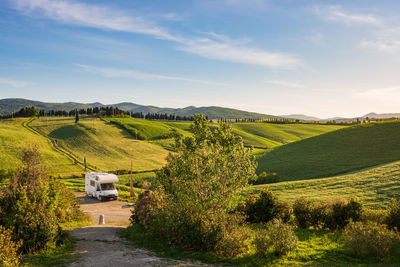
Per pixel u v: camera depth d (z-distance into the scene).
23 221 12.22
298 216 21.03
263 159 76.62
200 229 13.20
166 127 157.00
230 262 11.62
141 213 18.03
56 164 80.38
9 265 9.42
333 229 19.58
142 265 10.55
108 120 161.25
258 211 21.67
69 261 10.84
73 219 22.00
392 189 28.50
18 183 14.57
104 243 14.33
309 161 66.12
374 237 12.51
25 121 147.75
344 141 76.38
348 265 11.32
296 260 12.02
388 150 62.41
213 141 16.14
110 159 95.25
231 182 15.65
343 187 33.00
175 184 16.11
